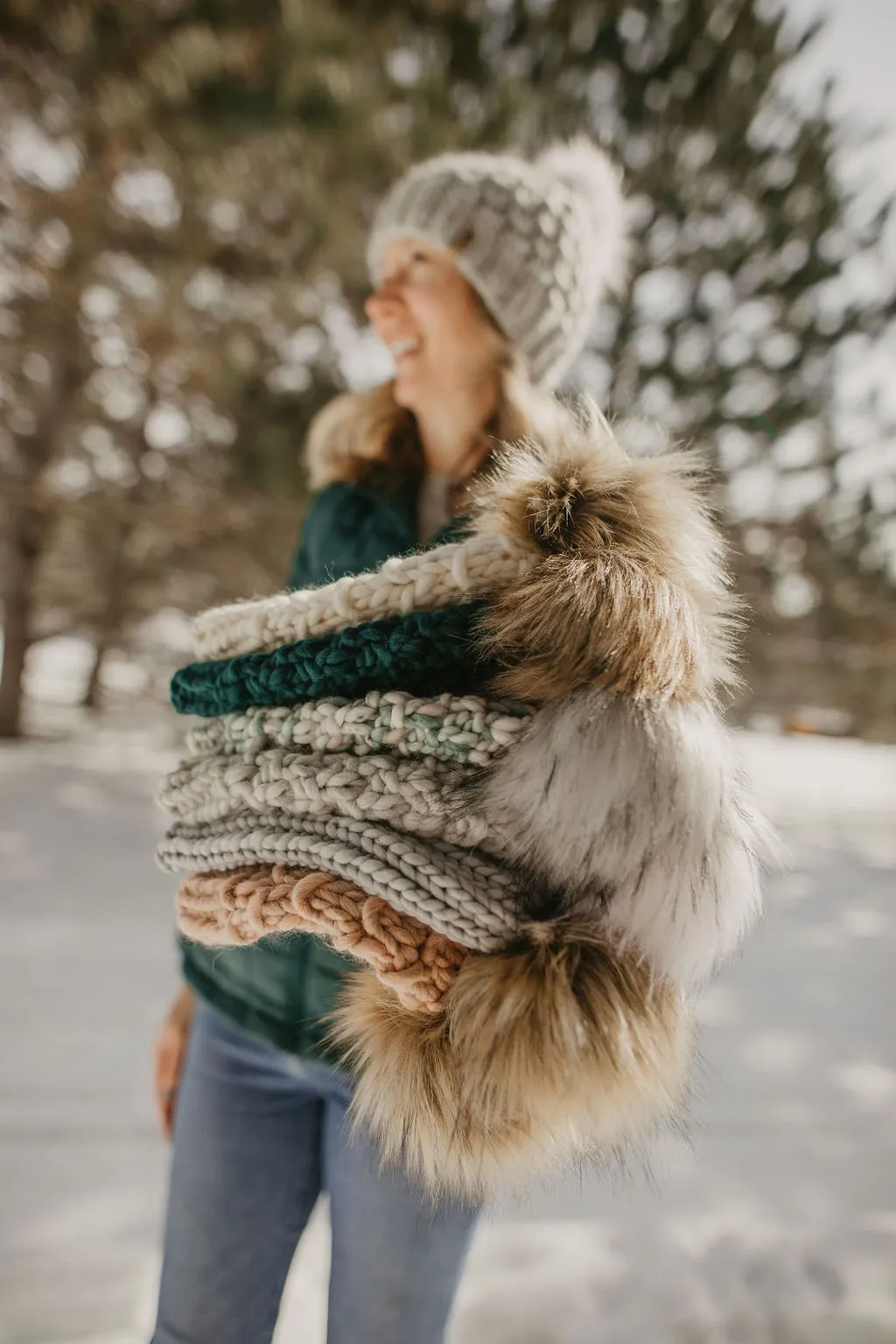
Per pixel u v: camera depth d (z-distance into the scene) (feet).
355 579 2.04
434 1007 1.77
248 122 13.58
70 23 13.50
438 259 3.17
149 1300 3.92
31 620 24.52
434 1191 2.03
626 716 1.66
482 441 3.03
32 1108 5.65
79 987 7.78
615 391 19.30
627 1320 4.13
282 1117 2.59
